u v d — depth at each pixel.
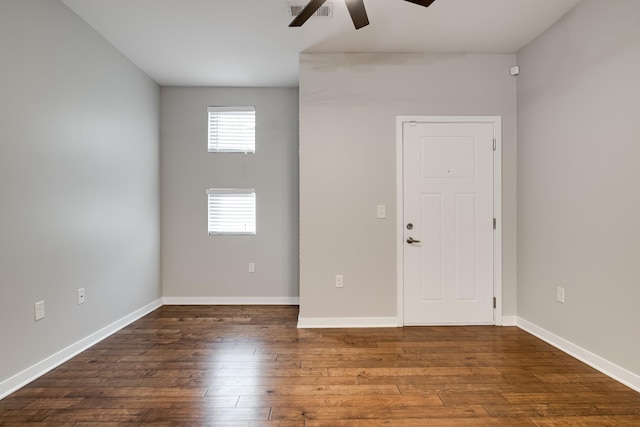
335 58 3.32
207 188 4.20
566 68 2.68
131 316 3.51
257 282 4.21
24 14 2.23
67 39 2.60
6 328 2.11
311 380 2.26
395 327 3.31
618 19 2.21
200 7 2.59
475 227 3.35
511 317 3.36
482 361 2.54
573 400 2.00
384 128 3.33
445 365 2.47
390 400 2.01
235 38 3.05
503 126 3.34
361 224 3.33
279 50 3.28
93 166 2.92
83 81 2.79
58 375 2.34
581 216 2.53
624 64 2.17
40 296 2.36
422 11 2.65
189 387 2.17
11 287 2.14
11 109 2.14
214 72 3.78
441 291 3.36
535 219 3.06
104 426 1.78
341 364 2.50
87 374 2.35
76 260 2.72
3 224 2.09
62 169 2.57
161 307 4.07
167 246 4.20
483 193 3.35
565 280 2.69
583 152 2.51
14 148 2.16
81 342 2.76
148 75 3.85
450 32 2.96
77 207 2.73
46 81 2.41
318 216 3.32
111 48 3.16
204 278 4.20
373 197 3.33
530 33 2.97
